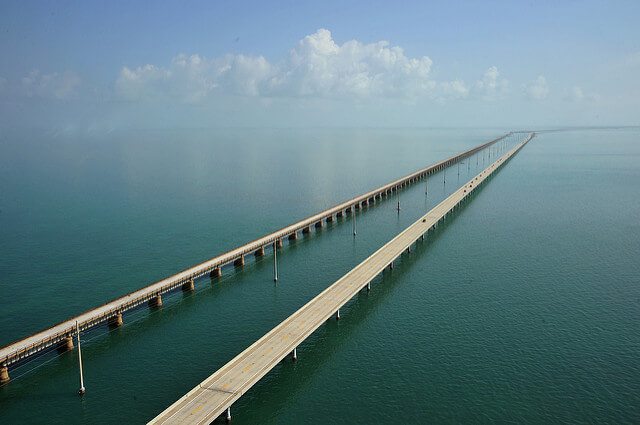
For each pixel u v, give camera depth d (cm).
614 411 6269
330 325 8825
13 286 10738
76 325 8050
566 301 9675
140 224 16338
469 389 6788
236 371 6669
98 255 12900
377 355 7744
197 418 5672
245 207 19500
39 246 13700
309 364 7525
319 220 16050
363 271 10625
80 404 6650
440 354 7725
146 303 9894
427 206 19525
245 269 11950
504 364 7394
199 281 11156
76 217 17300
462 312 9231
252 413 6391
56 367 7575
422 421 6156
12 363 7669
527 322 8769
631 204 19188
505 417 6194
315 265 12212
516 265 11881
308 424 6147
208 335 8556
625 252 12850
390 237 14838
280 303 9869
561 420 6116
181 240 14362
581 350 7762
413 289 10425
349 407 6475
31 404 6656
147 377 7281
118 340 8425
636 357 7531
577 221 16388
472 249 13238
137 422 6259
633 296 9900
